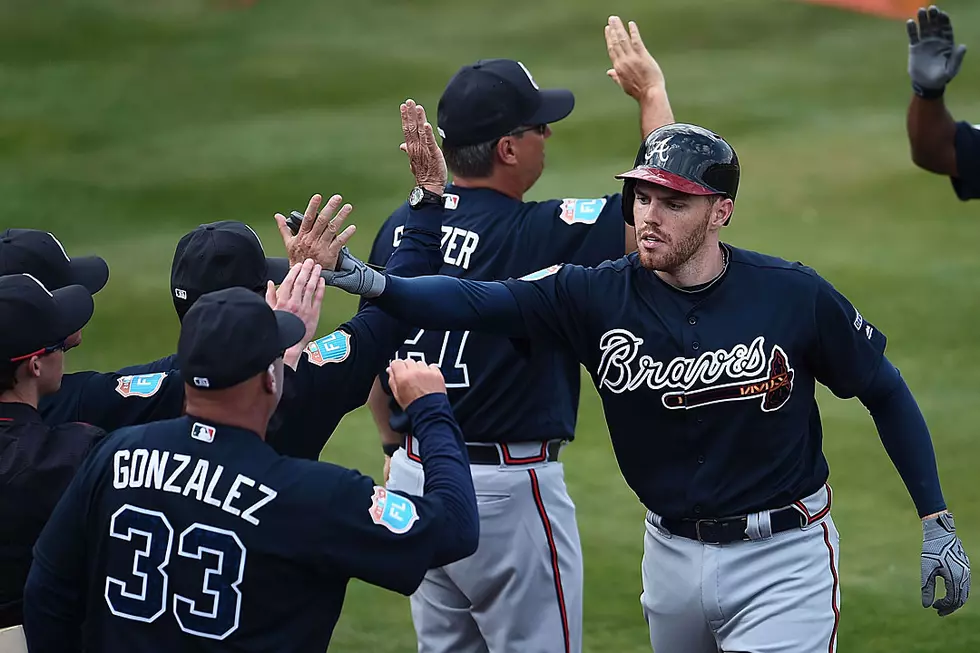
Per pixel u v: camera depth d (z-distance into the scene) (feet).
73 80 206.90
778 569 46.55
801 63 205.77
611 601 71.36
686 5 236.43
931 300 118.73
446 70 210.38
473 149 56.29
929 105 60.49
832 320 45.55
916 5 153.07
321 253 43.70
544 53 216.74
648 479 47.39
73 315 44.57
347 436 96.89
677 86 196.85
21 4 242.58
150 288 127.85
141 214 153.58
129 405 48.01
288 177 163.63
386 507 37.06
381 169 165.68
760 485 46.09
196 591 36.42
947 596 47.57
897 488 85.05
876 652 65.21
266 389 37.63
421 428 40.57
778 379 45.06
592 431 96.73
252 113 192.24
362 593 74.49
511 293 46.21
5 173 166.91
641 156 44.93
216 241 44.91
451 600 56.39
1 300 42.75
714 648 49.26
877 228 140.77
